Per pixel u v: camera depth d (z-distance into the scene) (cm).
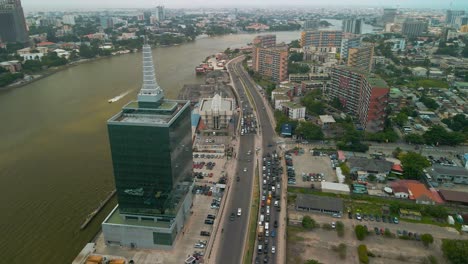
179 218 19000
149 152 17238
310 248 18050
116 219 18800
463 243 16900
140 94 18550
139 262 17188
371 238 18688
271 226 19700
